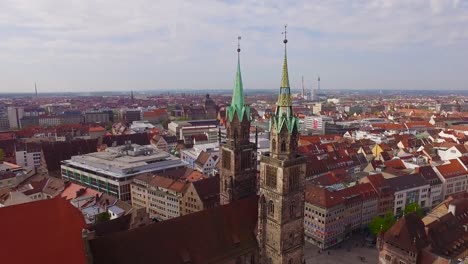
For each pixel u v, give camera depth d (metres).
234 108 91.00
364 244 133.00
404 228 100.06
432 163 198.12
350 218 138.38
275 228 82.06
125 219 102.06
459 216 120.25
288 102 79.06
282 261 82.19
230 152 92.56
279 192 79.38
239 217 84.31
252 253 84.00
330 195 133.62
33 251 58.06
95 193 147.50
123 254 66.06
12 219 58.56
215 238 78.62
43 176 173.88
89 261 59.59
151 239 70.06
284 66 78.12
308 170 183.38
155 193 157.38
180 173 174.50
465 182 181.25
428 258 93.81
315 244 132.75
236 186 93.94
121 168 175.62
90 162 191.62
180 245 73.19
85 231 60.62
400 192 155.75
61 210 63.56
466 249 106.38
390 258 101.19
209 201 138.25
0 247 56.16
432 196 168.00
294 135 79.69
